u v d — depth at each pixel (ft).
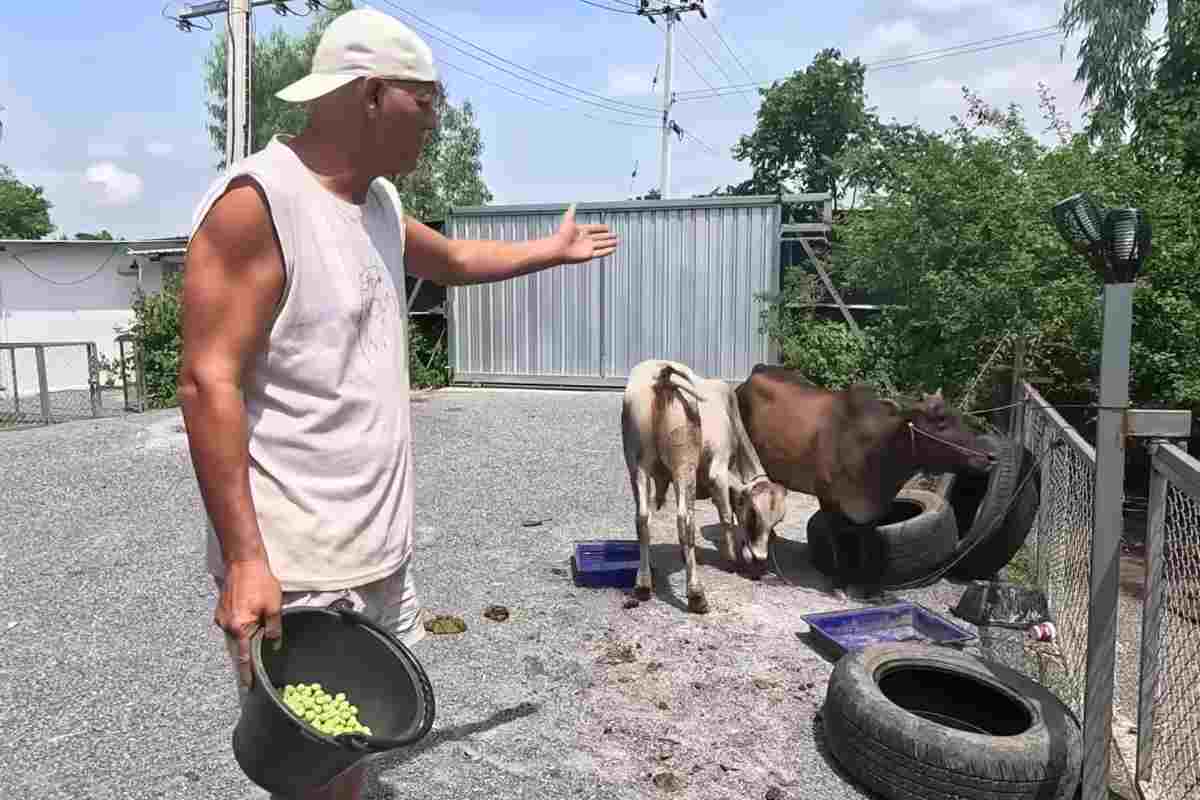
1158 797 9.81
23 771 10.75
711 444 16.94
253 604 5.74
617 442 32.63
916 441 15.92
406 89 6.43
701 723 12.00
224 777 10.63
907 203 26.53
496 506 23.72
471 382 48.65
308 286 6.23
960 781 9.52
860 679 10.81
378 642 6.65
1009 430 24.26
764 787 10.50
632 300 45.32
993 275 24.32
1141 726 10.09
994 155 26.07
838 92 90.84
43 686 13.12
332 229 6.44
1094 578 9.03
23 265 63.05
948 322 24.53
